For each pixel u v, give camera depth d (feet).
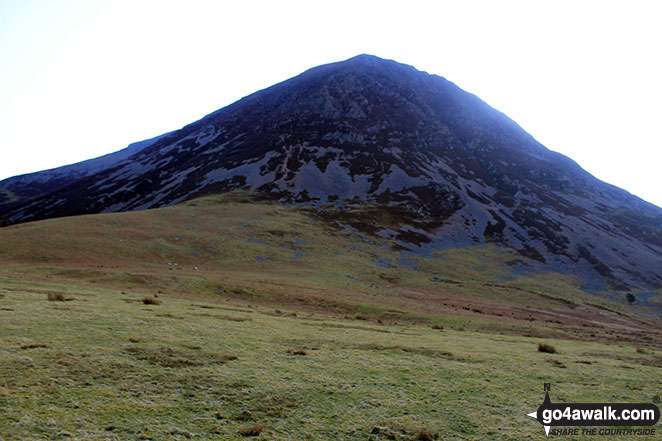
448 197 511.81
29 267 164.25
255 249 276.82
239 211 382.01
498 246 405.80
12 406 38.22
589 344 114.83
